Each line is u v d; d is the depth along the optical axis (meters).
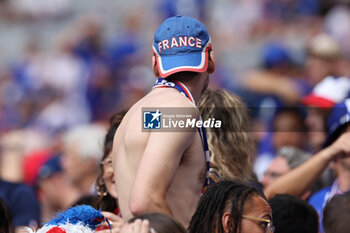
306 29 32.78
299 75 23.42
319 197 11.14
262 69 25.30
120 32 36.88
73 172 14.52
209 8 32.44
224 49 32.38
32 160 18.23
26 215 12.27
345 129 10.37
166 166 6.86
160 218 6.32
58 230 7.31
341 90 15.11
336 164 10.48
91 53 35.72
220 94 9.45
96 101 32.62
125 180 7.39
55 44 39.44
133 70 33.41
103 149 9.90
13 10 43.12
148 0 37.62
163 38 7.59
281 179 10.02
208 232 6.77
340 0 33.78
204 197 6.94
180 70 7.44
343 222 7.24
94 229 7.64
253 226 6.72
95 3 40.41
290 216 8.93
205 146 7.63
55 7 41.78
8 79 37.50
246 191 6.85
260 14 34.12
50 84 35.19
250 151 9.48
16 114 34.66
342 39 32.16
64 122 32.06
